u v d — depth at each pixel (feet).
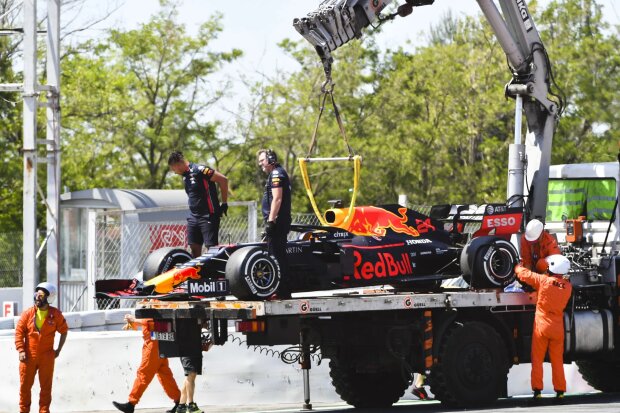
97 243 135.13
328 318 85.05
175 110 290.35
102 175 289.53
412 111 297.74
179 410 86.79
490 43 282.15
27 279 142.31
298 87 291.79
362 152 286.66
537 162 104.06
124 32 290.35
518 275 89.76
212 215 94.02
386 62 303.89
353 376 96.53
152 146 291.38
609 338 95.91
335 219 88.17
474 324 86.94
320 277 85.05
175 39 290.56
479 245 88.28
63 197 174.50
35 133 143.33
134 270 139.23
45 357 90.74
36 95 143.13
